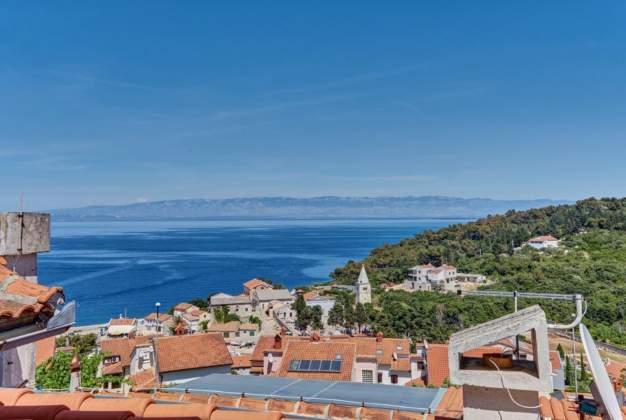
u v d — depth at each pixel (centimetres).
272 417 538
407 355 4381
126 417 512
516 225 19600
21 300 660
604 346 7175
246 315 13000
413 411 820
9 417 518
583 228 16725
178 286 17862
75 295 15762
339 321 10888
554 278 11281
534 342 639
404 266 17062
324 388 1002
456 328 8806
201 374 3616
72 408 572
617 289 9700
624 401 836
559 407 794
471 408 659
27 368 948
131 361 4759
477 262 15038
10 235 948
